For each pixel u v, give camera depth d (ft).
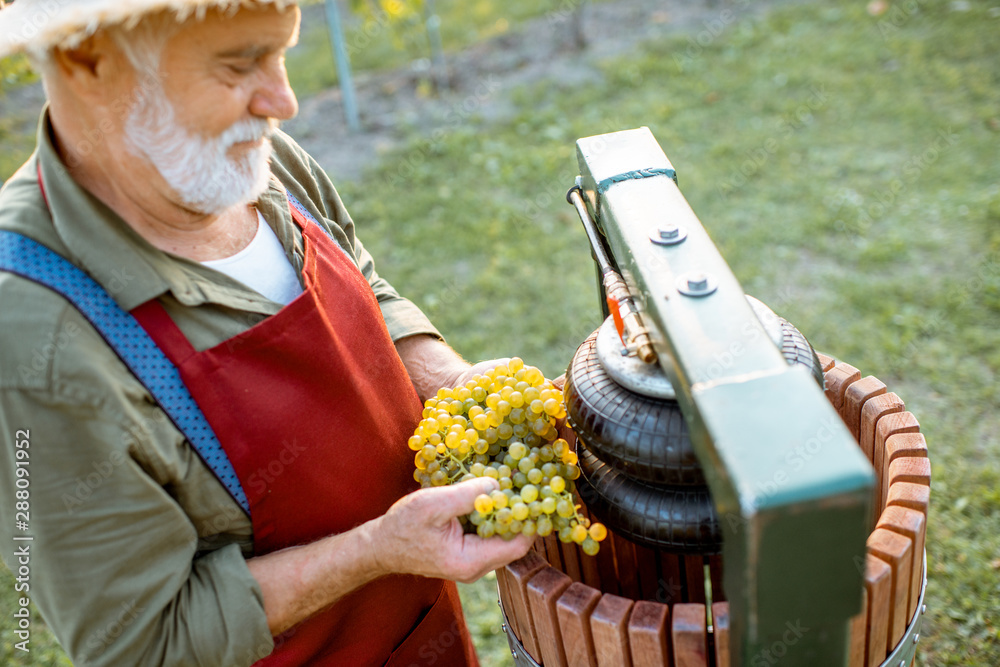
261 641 4.13
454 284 14.85
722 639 3.58
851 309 12.67
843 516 2.74
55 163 3.91
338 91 23.11
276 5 3.73
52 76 3.80
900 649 4.13
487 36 25.22
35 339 3.70
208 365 4.11
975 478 9.58
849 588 2.93
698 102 19.36
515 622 4.53
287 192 5.25
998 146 15.65
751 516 2.68
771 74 19.93
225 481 4.25
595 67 22.11
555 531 4.91
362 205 17.62
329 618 4.72
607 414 4.05
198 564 4.20
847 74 19.24
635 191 4.48
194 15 3.60
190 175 3.95
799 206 15.25
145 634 4.00
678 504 4.14
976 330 11.80
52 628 4.07
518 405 4.53
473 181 17.94
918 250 13.64
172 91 3.76
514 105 20.94
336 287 4.90
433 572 4.11
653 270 3.79
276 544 4.50
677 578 5.15
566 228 15.89
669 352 3.51
